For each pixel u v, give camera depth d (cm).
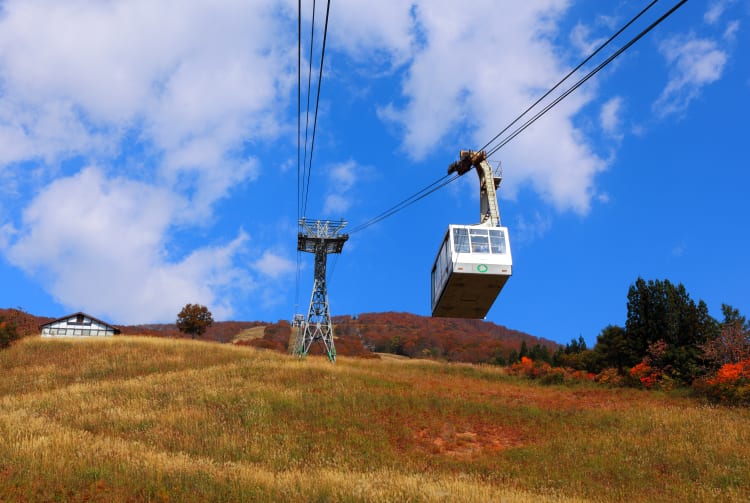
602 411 3581
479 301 2411
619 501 2016
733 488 2120
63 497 1489
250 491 1648
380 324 15938
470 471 2381
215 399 3441
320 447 2608
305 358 5897
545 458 2584
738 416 3306
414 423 3225
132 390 3650
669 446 2677
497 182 2533
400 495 1702
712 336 4838
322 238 6319
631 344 5291
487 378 5475
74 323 7262
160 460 1916
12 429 2231
